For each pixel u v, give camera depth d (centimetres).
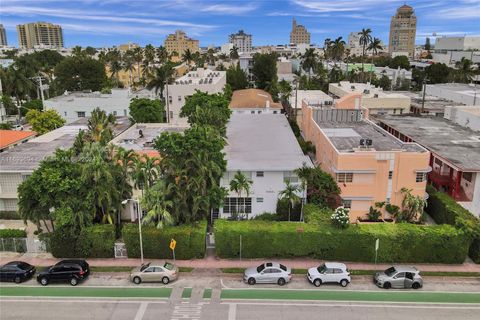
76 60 11569
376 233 3375
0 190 4241
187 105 6481
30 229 4019
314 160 5328
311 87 11781
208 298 2928
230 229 3441
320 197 3947
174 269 3169
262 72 13538
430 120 6475
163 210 3422
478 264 3403
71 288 3075
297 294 2980
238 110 8875
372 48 13375
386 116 6850
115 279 3200
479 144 4934
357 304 2847
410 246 3372
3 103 9231
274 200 4134
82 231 3453
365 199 4047
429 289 3047
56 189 3362
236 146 4931
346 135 4922
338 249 3412
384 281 3042
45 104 8144
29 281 3178
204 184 3538
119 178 3753
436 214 4097
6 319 2680
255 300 2898
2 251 3644
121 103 8156
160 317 2695
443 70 12012
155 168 3750
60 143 5247
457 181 4309
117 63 13175
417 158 3969
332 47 14988
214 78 9731
